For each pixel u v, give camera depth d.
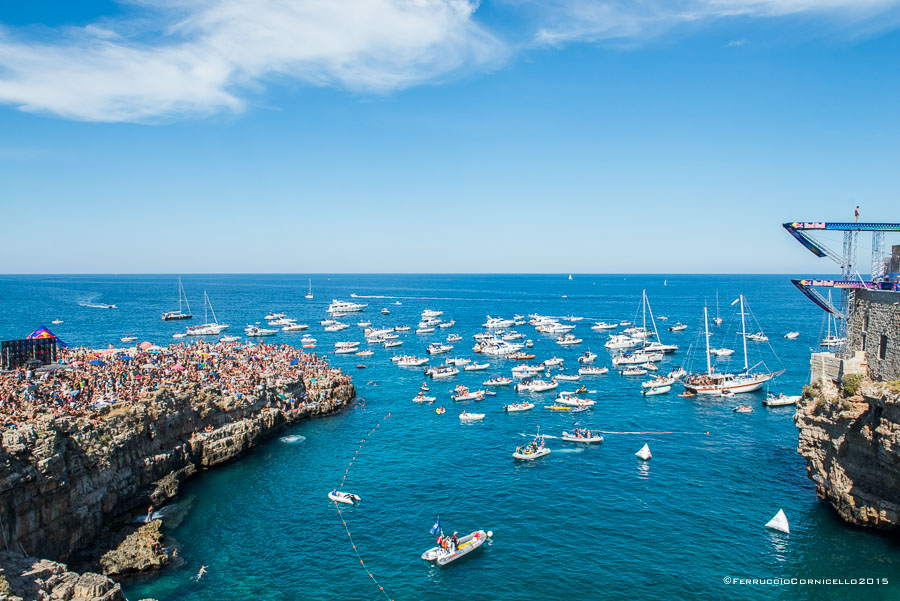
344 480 66.50
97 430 54.19
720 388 109.81
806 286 57.38
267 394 85.44
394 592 44.94
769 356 155.12
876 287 54.00
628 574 46.84
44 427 47.53
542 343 189.00
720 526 54.38
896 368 48.19
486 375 135.25
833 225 54.34
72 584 37.97
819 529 53.06
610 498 61.12
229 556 50.03
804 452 58.09
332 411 96.44
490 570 47.72
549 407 100.94
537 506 59.38
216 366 94.06
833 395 54.56
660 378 119.62
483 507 59.34
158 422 63.66
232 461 72.25
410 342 190.88
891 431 45.38
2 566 38.53
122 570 46.72
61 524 46.72
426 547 51.53
